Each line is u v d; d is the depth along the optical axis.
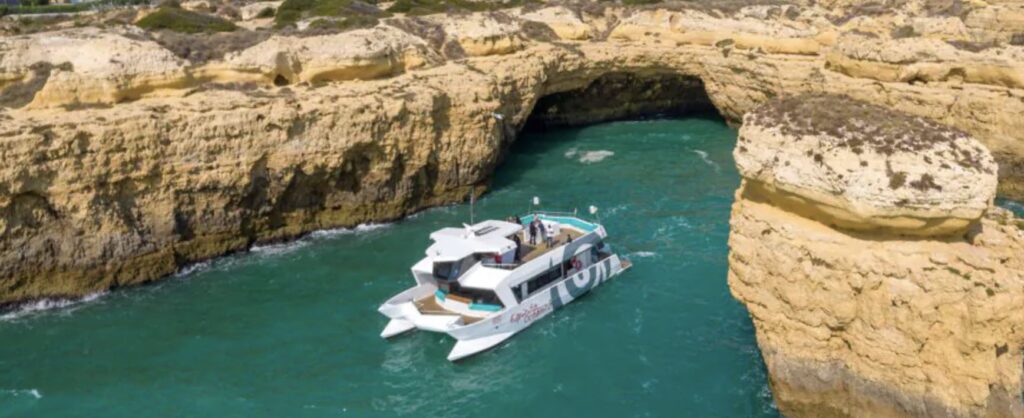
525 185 51.59
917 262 20.91
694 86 72.88
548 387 27.88
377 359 30.09
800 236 22.48
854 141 21.12
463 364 29.66
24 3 84.12
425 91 47.00
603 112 70.94
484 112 49.50
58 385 28.38
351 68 47.00
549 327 32.22
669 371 28.33
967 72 48.34
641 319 32.31
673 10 68.88
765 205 24.02
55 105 37.53
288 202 42.69
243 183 40.00
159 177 37.94
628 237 41.12
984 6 72.50
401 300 33.03
